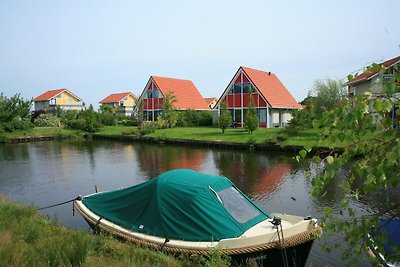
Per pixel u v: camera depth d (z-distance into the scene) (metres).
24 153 31.55
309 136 29.12
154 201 8.02
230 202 7.96
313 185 3.41
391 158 2.90
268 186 16.50
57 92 87.62
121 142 40.62
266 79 46.88
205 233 7.27
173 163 24.02
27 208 10.02
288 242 6.90
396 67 3.29
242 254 6.71
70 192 16.58
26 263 5.17
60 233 7.64
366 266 7.14
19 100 49.56
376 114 3.25
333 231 3.77
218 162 23.88
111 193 9.30
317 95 38.97
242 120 44.16
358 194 3.78
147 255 6.45
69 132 48.28
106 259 6.12
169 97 49.62
